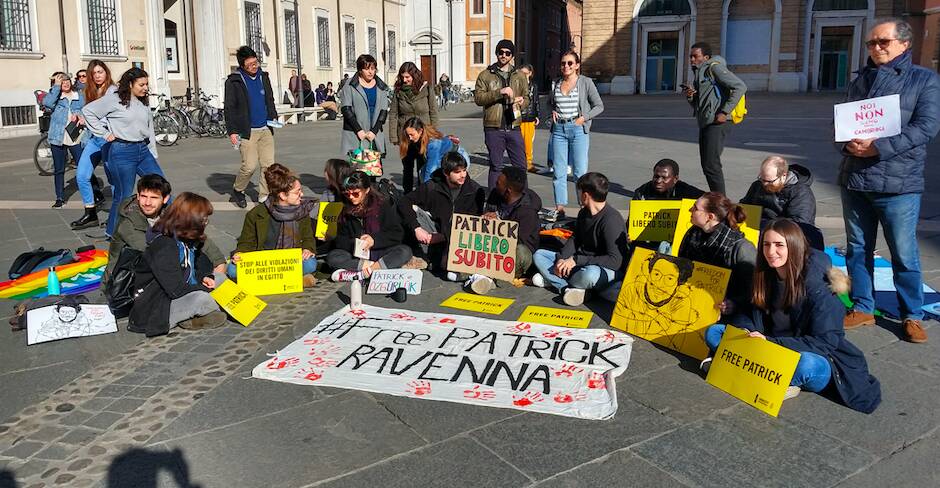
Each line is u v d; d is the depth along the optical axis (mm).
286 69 30859
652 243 6281
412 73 8438
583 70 42500
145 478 3186
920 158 4453
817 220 8000
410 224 6336
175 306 4887
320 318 5129
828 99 31422
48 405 3875
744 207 5641
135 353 4559
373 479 3146
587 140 8305
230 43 27156
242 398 3904
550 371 4148
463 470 3199
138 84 7188
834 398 3830
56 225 8328
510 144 8297
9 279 6184
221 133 19938
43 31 19312
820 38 39250
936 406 3754
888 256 6531
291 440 3473
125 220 5055
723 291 4395
